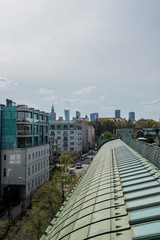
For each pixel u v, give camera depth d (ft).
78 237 21.16
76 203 35.24
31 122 121.60
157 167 37.58
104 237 19.01
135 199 26.08
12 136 113.19
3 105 121.49
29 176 116.06
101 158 74.79
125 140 114.62
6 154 112.68
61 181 93.04
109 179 38.93
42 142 145.28
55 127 271.90
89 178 49.52
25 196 109.91
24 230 68.39
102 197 30.78
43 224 72.90
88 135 387.96
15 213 93.30
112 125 481.05
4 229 71.26
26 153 111.34
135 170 40.01
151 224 19.08
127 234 18.47
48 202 87.25
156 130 95.50
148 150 47.39
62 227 27.63
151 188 28.43
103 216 24.06
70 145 269.64
